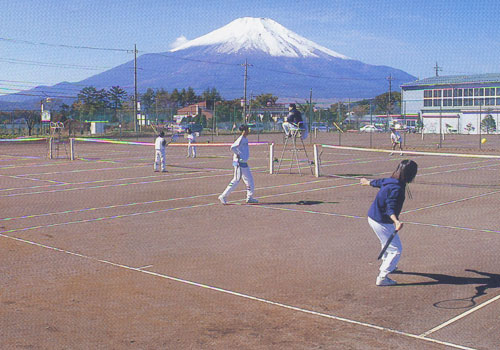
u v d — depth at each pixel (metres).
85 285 7.62
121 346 5.59
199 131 77.62
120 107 112.31
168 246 9.91
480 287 7.46
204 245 9.98
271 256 9.17
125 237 10.66
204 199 15.49
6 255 9.29
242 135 14.45
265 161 29.47
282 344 5.63
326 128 79.50
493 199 15.48
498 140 58.72
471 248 9.66
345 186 18.39
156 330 6.01
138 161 30.34
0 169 25.38
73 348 5.55
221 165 27.44
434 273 8.13
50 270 8.38
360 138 62.78
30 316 6.43
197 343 5.66
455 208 13.92
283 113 85.44
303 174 22.52
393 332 5.93
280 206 14.23
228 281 7.79
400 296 7.11
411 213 13.19
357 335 5.85
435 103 94.44
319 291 7.32
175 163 28.84
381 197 7.45
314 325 6.14
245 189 17.58
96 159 32.00
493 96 88.06
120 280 7.86
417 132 84.06
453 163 29.23
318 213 13.20
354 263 8.71
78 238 10.58
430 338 5.76
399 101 109.00
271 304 6.82
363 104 98.38
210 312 6.55
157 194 16.56
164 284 7.66
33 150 41.53
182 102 141.00
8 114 69.44
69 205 14.54
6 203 14.91
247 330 6.00
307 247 9.78
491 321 6.23
